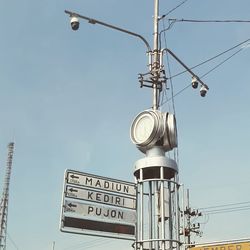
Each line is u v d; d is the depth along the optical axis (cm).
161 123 1159
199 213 3938
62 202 1004
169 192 1114
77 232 1002
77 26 1270
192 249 1299
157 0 1386
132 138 1190
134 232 1077
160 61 1305
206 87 1509
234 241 1245
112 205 1068
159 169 1131
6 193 6391
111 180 1089
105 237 1038
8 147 6444
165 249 1052
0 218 6319
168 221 1091
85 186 1046
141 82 1292
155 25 1358
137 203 1109
